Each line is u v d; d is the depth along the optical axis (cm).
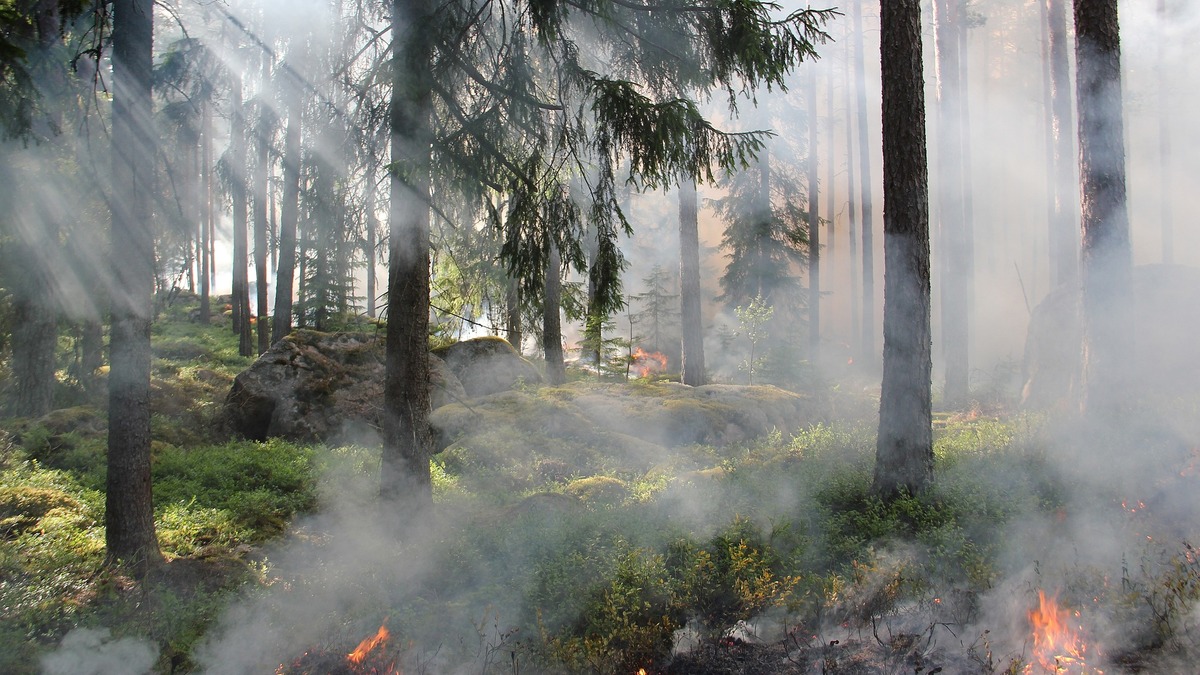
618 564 758
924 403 970
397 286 939
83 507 965
